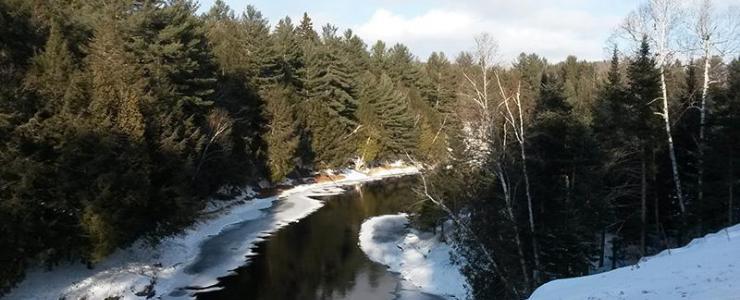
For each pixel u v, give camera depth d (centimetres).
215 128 4556
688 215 2808
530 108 3039
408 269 3225
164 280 2906
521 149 2580
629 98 2823
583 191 2511
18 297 2350
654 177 2852
